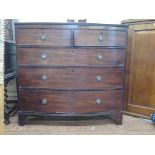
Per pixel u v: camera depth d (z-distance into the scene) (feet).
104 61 6.04
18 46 5.92
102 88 6.20
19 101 6.29
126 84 7.43
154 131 6.21
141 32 6.89
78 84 6.09
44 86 6.12
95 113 6.31
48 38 5.82
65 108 6.21
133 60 7.18
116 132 6.11
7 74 6.68
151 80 6.91
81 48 5.88
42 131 6.14
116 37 5.97
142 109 7.20
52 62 5.96
